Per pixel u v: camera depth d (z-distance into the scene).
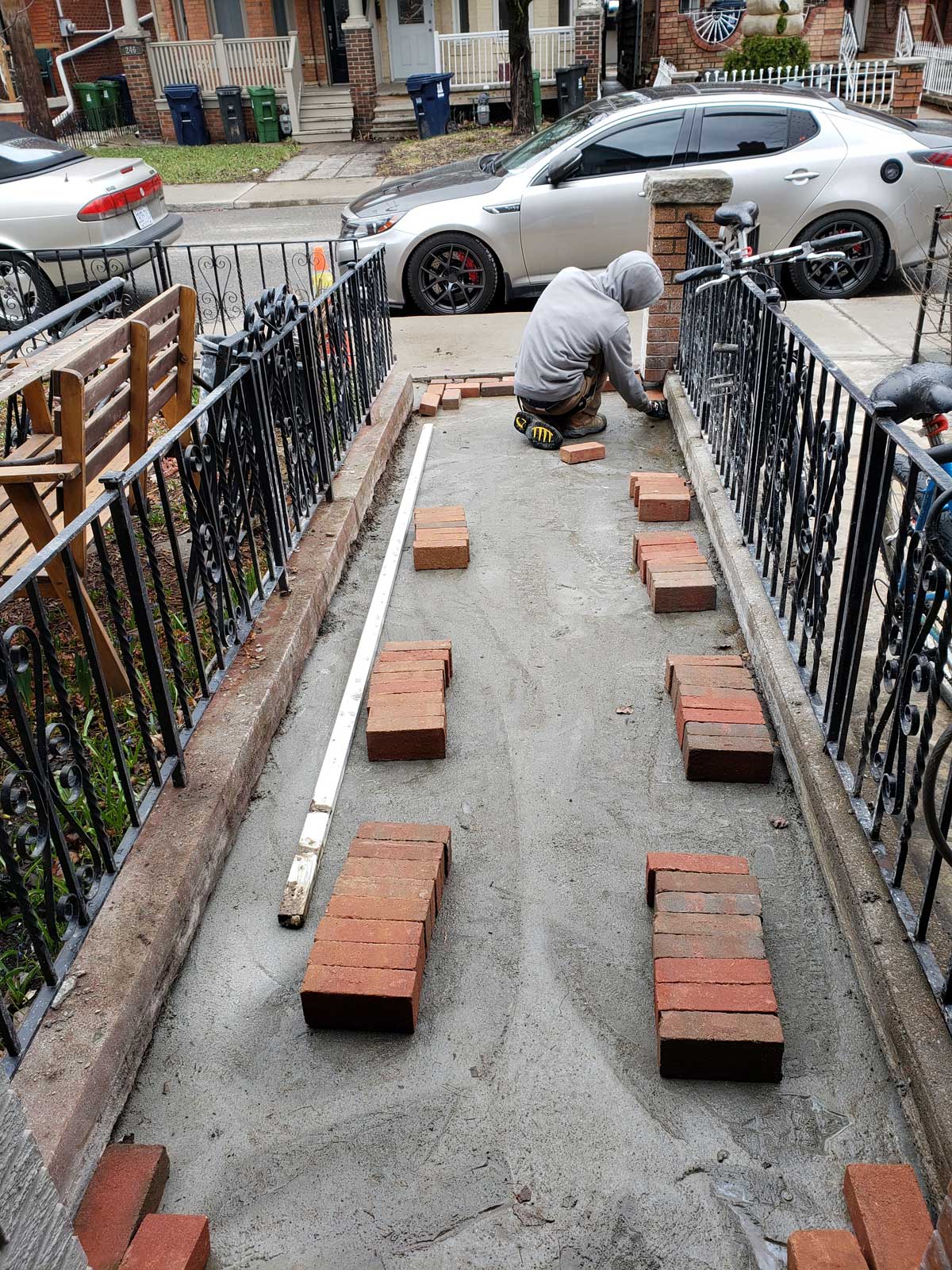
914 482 2.25
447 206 8.59
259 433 3.76
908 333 7.38
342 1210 1.97
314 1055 2.29
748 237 5.94
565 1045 2.29
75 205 8.86
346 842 2.94
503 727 3.43
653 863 2.66
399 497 5.45
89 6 25.25
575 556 4.65
